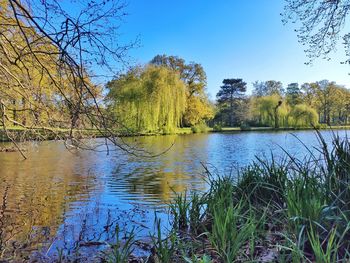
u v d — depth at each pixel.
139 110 25.59
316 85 55.50
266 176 4.30
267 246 3.01
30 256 3.65
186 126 39.16
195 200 4.59
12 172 9.88
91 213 5.41
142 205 5.97
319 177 3.39
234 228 2.94
